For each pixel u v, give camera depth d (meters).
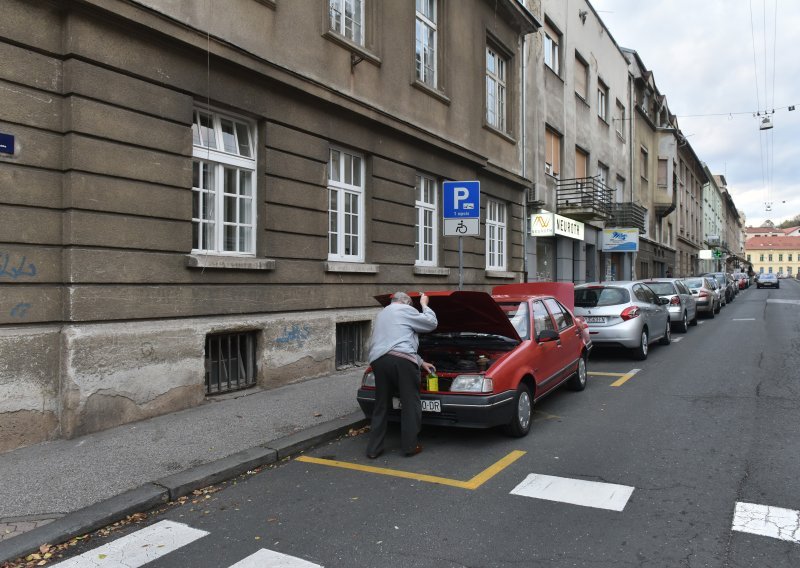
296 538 3.86
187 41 6.69
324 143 8.98
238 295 7.55
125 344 6.20
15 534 3.82
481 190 14.17
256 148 8.08
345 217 9.79
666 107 38.97
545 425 6.59
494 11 14.76
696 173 56.66
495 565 3.44
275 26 8.01
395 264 10.69
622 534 3.79
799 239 135.75
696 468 5.01
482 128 14.03
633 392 8.24
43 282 5.66
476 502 4.39
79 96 5.78
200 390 7.06
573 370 7.99
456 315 6.56
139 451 5.40
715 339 14.13
